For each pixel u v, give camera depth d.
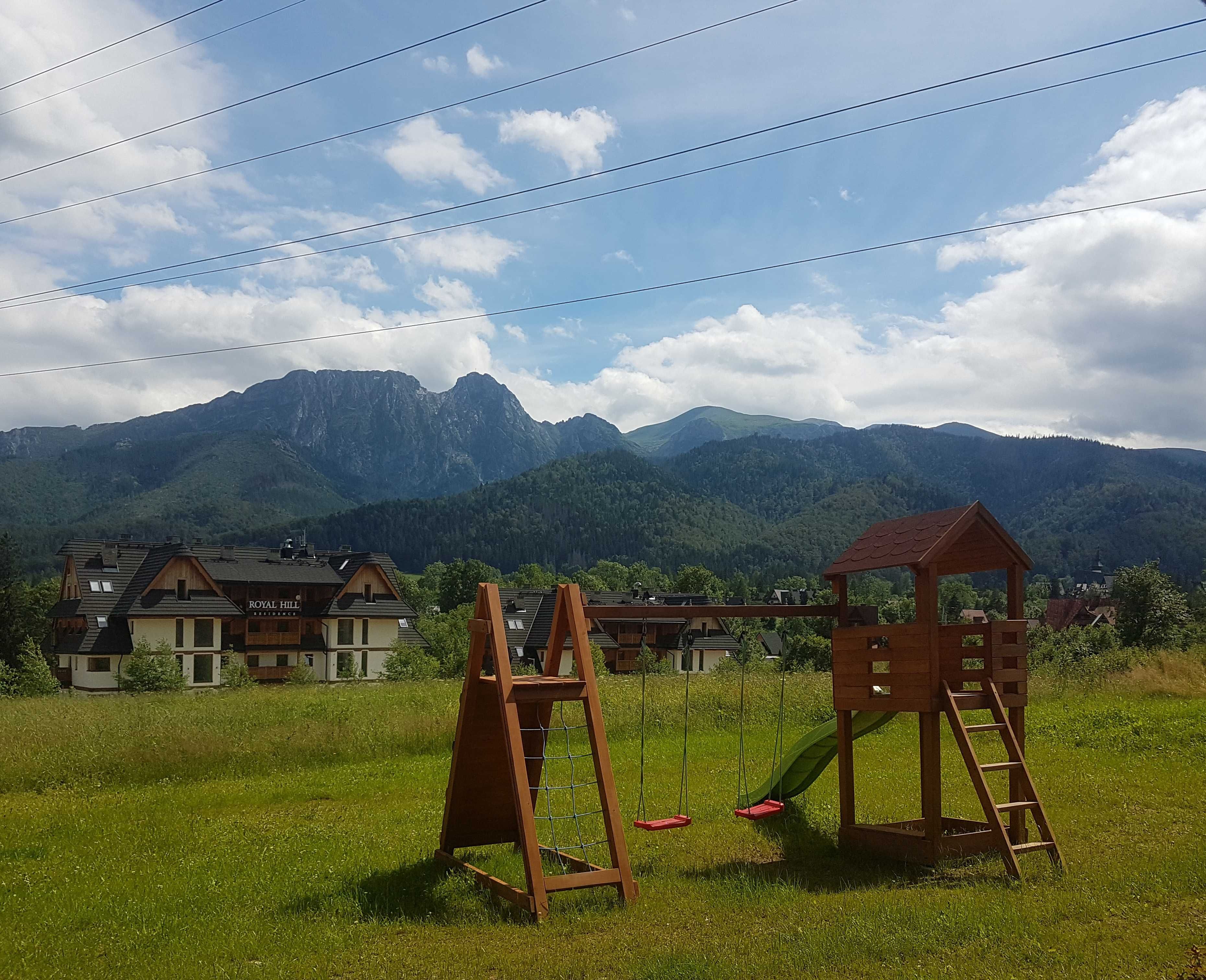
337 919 8.02
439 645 67.19
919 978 6.15
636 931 7.57
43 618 62.34
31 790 15.34
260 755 17.25
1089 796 12.81
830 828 11.60
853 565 10.69
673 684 27.45
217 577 58.53
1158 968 6.24
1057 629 101.62
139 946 7.34
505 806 10.17
